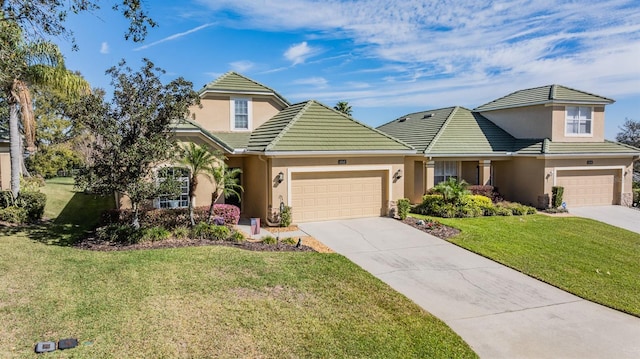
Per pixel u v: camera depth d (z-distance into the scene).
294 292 9.21
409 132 28.45
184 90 13.47
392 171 19.41
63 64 17.78
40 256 11.17
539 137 24.70
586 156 23.61
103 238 13.54
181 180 15.90
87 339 6.66
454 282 10.96
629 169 25.19
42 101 34.25
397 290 10.16
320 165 17.91
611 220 20.75
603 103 24.92
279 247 13.21
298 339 7.12
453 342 7.46
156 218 15.32
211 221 15.34
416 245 14.55
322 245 14.14
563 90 25.23
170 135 14.17
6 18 10.30
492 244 14.85
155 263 10.64
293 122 18.58
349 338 7.30
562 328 8.43
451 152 23.27
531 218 20.56
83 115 12.48
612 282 11.55
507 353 7.30
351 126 19.64
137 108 12.88
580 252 14.49
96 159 13.05
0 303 7.82
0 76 11.60
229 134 21.17
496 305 9.52
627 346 7.73
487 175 24.52
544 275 11.75
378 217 19.28
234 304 8.33
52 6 10.24
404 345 7.21
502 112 27.25
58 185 34.62
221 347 6.68
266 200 17.61
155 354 6.34
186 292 8.78
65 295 8.34
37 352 6.19
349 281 10.18
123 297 8.35
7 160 20.70
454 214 20.25
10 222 16.20
